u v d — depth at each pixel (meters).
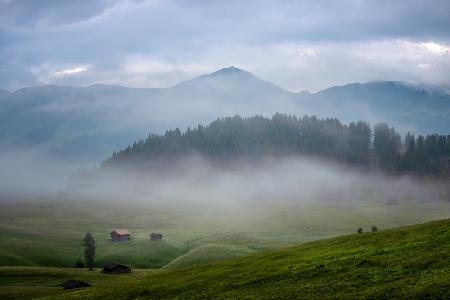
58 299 70.81
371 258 55.59
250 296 50.75
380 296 42.34
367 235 73.31
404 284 44.03
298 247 78.88
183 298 55.88
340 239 76.31
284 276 56.66
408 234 65.19
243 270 65.56
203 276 66.81
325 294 46.47
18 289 96.75
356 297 43.34
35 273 122.19
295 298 47.06
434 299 39.09
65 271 127.94
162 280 71.12
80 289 84.62
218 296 53.59
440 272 45.09
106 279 117.12
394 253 55.66
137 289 66.25
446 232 59.75
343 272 52.88
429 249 53.72
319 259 61.69
